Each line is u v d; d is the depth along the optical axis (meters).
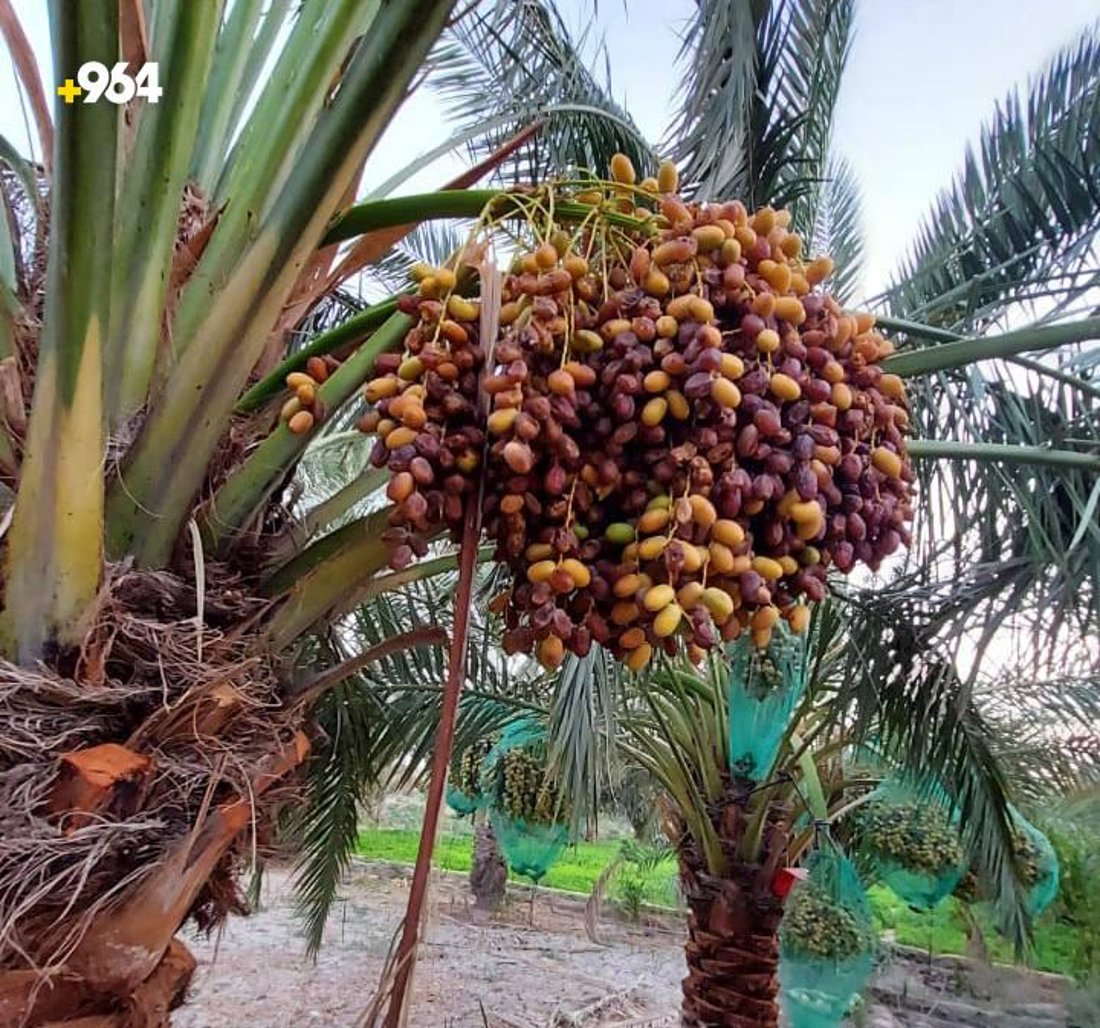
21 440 1.18
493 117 2.30
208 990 5.42
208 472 1.26
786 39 2.36
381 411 0.95
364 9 1.28
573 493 0.91
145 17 1.63
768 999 3.57
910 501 1.10
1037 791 5.10
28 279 1.46
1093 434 2.17
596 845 10.68
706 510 0.89
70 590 1.02
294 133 1.27
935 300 2.48
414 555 1.00
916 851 4.22
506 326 0.96
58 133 0.91
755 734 3.56
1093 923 5.59
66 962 0.96
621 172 1.13
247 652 1.17
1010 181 2.57
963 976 6.16
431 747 3.44
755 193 2.46
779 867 3.72
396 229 1.62
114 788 0.97
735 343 0.95
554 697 3.04
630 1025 5.42
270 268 1.12
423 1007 5.38
